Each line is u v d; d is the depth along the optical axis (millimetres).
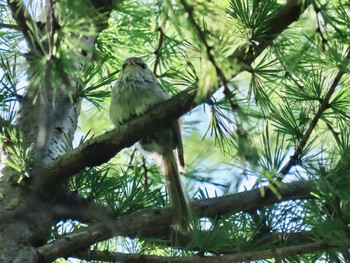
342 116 6875
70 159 6375
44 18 6531
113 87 8281
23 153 6535
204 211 6676
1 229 6387
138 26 8031
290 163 6254
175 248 6570
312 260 6320
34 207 5434
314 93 6773
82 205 6699
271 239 6320
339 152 5992
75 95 7188
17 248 6273
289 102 7336
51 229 6633
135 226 6562
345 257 5781
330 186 5383
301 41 6262
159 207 6844
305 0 5922
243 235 6406
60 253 6320
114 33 8305
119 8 7109
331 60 5551
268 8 6121
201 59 5320
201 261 6062
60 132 7254
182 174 8367
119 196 7062
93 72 7383
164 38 7355
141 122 6258
